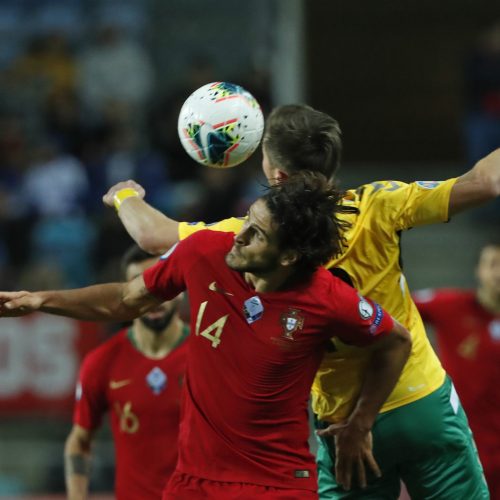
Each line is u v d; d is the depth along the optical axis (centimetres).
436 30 5628
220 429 1431
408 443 1620
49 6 5697
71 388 3609
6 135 4647
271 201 1383
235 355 1421
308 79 5672
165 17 5691
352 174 5400
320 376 1623
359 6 5638
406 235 4772
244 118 1533
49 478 3616
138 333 2009
